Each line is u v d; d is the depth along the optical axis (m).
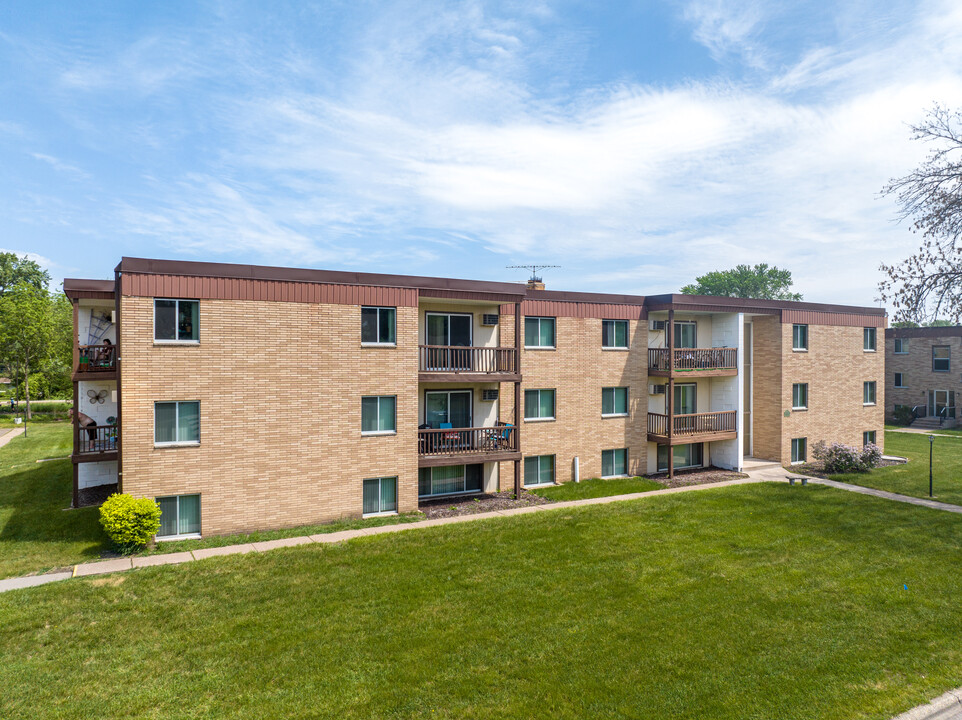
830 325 28.52
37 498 20.34
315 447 17.34
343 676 9.18
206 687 8.87
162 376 15.45
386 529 16.89
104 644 10.14
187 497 15.98
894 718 8.30
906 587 12.71
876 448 26.33
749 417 28.28
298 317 17.05
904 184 17.20
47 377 52.75
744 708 8.42
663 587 12.68
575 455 23.41
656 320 25.62
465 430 19.72
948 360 41.97
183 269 15.62
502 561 14.21
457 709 8.37
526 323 22.39
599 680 9.09
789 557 14.58
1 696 8.56
